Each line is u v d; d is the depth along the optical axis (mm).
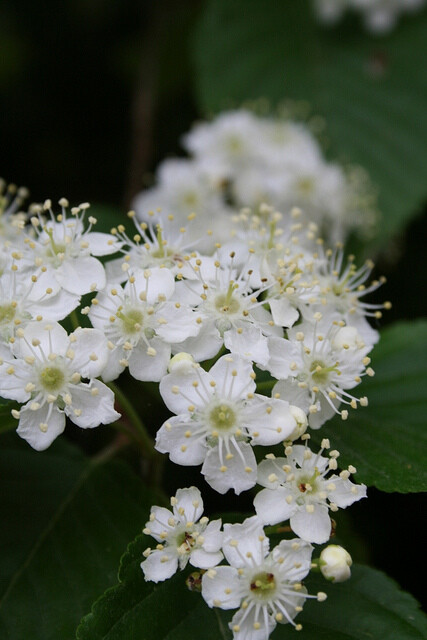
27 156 272
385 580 180
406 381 208
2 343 179
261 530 171
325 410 182
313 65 290
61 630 179
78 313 194
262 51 289
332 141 279
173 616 175
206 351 179
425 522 224
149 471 197
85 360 175
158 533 172
